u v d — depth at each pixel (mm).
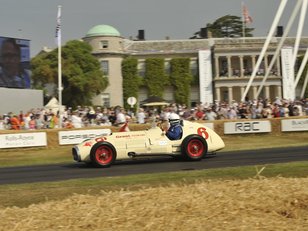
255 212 7711
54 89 89750
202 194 8648
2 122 34000
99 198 8766
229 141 30859
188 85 95438
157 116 34094
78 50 86750
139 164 19578
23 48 58250
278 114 35750
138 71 96250
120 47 95375
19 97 56781
